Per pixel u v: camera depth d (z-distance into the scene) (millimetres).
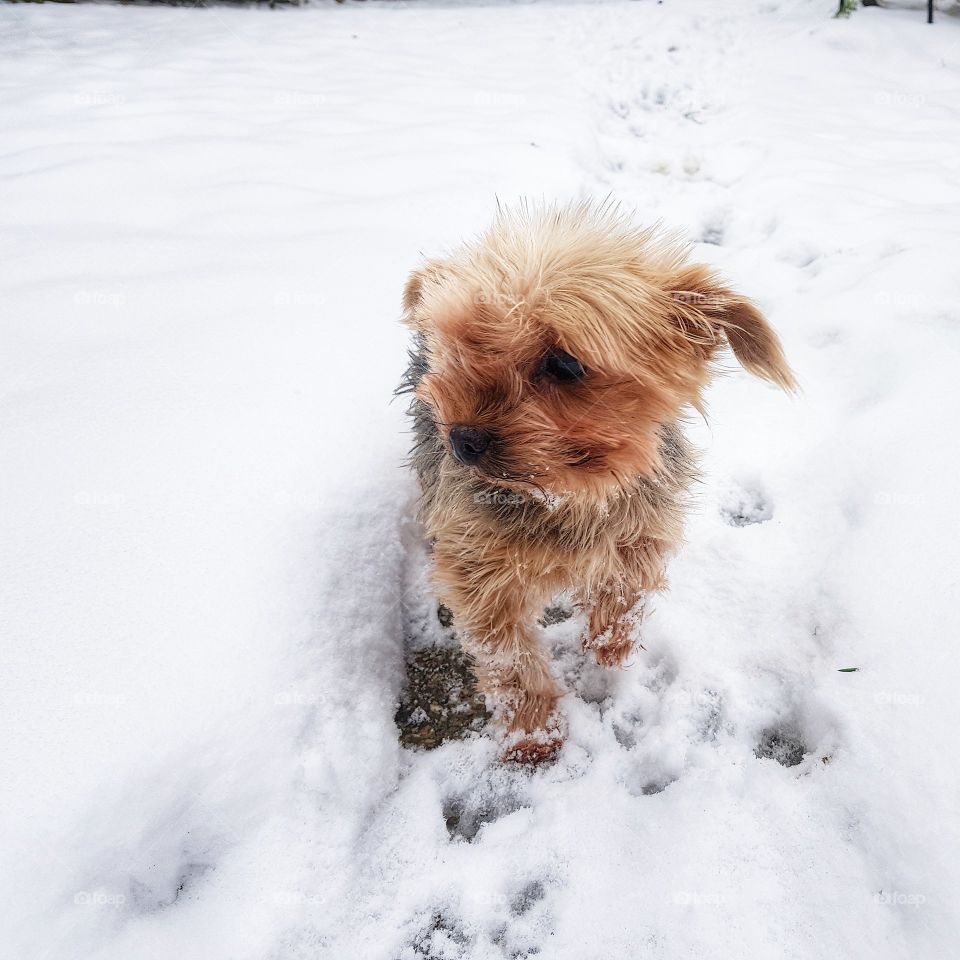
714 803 345
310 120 922
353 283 574
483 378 310
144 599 358
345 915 328
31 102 938
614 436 320
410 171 785
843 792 332
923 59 1112
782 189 771
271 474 421
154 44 1254
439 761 387
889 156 835
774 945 302
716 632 412
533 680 391
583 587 399
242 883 323
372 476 450
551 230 338
